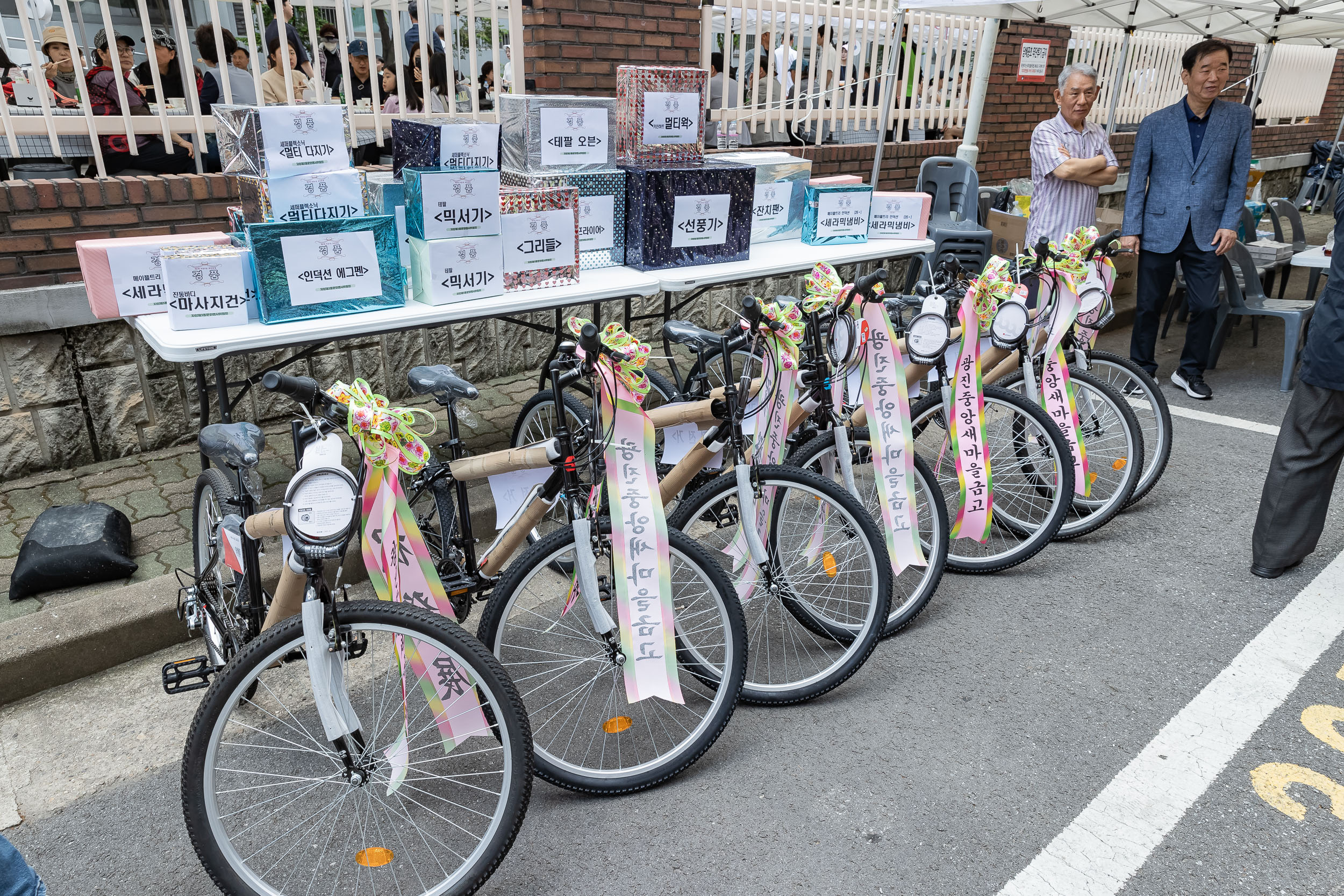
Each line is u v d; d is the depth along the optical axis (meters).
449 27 4.49
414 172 3.01
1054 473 3.40
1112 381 3.99
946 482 3.68
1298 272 8.91
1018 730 2.59
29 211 3.68
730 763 2.47
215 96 4.54
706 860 2.13
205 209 4.05
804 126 6.47
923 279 4.62
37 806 2.29
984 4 5.39
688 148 3.81
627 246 3.81
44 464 3.93
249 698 2.57
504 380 5.23
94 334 3.90
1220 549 3.66
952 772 2.43
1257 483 4.29
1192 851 2.17
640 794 2.36
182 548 3.33
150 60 3.82
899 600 3.18
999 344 3.39
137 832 2.22
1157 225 5.17
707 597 2.74
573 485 2.27
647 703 2.72
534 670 2.82
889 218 4.54
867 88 6.81
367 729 2.56
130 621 2.82
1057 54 8.11
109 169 4.13
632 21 5.25
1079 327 3.78
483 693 1.96
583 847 2.18
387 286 3.05
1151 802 2.32
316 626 1.85
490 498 3.68
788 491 2.76
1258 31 8.01
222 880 1.88
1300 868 2.12
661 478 3.20
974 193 5.76
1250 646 3.00
